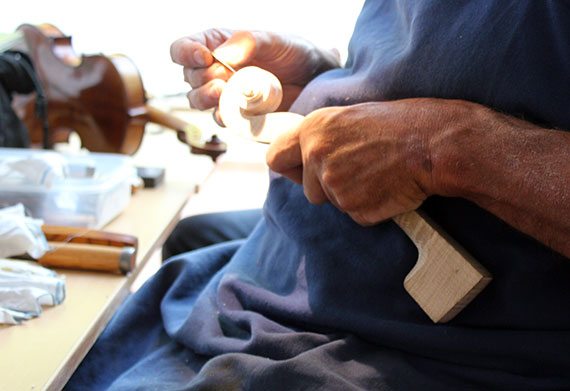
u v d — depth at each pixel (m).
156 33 2.43
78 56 1.49
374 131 0.52
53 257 0.71
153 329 0.77
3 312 0.59
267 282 0.69
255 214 1.10
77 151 2.37
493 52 0.48
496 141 0.46
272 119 0.61
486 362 0.53
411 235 0.54
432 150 0.48
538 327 0.51
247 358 0.56
